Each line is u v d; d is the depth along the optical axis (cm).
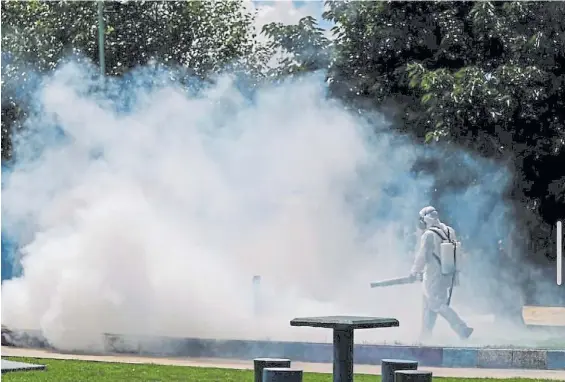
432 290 3650
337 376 2383
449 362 3191
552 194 5334
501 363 3173
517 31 5288
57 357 3388
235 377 2859
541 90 5131
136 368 3055
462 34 5403
